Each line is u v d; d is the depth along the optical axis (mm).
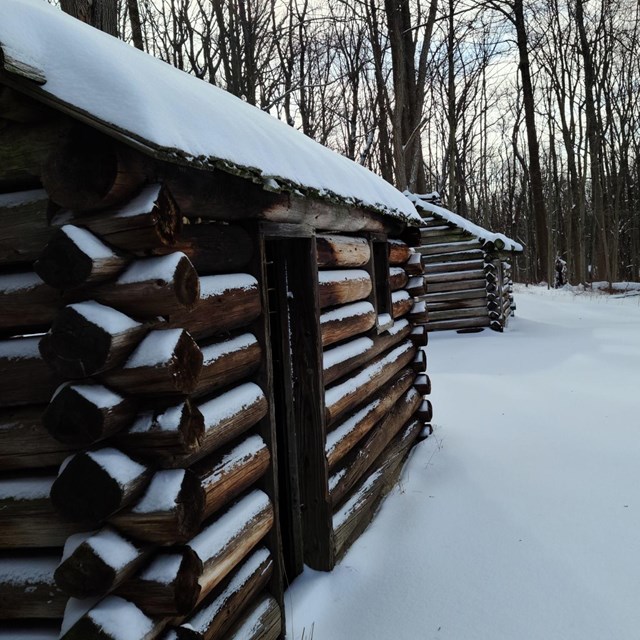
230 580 2736
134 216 2025
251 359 3021
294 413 3812
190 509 2154
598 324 15039
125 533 2096
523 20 25312
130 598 2113
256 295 3090
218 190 2650
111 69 2025
